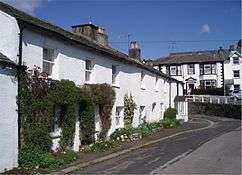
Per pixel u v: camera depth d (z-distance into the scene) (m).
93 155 16.81
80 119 18.31
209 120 41.03
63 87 16.16
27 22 13.88
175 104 40.47
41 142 14.52
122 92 24.38
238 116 42.94
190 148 19.19
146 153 17.81
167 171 13.01
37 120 14.40
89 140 18.95
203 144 20.67
